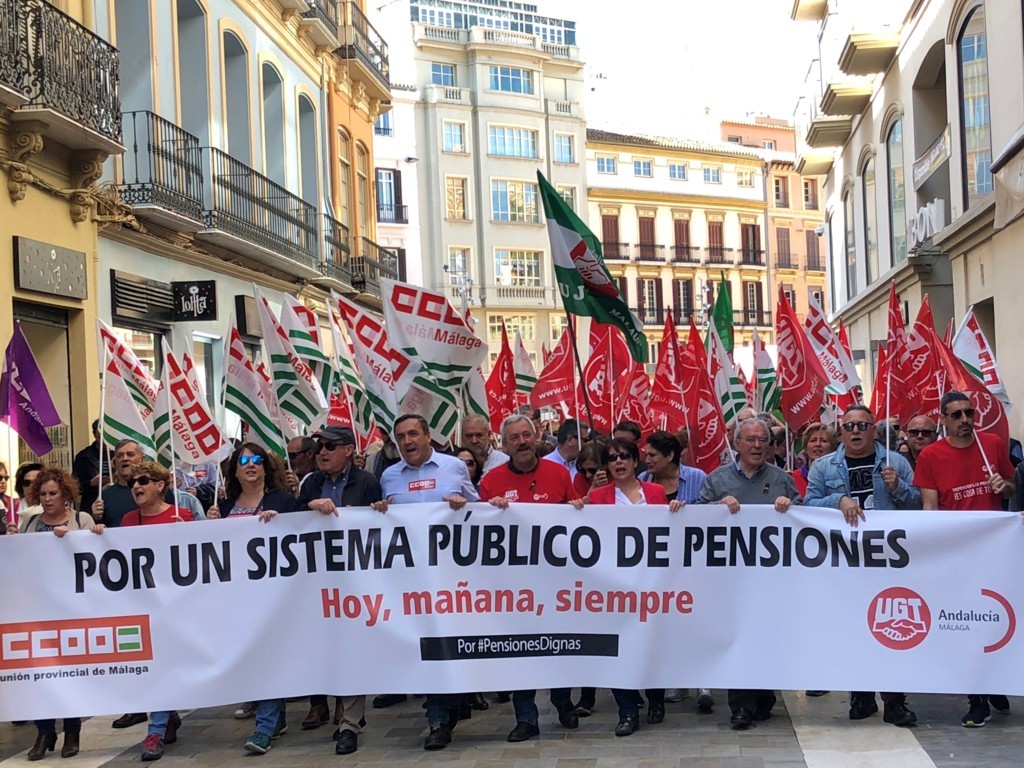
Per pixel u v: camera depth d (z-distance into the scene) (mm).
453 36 58750
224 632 7414
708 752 6719
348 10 29125
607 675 7301
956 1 20594
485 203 58531
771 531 7297
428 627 7352
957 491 7395
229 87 21938
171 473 8742
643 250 67188
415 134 56812
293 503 7746
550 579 7391
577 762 6648
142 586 7453
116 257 16266
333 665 7367
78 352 15008
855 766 6277
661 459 8453
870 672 7133
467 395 10625
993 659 7035
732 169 71500
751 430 7645
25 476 9039
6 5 13000
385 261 32250
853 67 28281
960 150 21016
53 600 7445
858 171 33188
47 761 7348
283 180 24312
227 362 9414
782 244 74188
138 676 7391
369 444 12125
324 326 27094
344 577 7422
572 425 9922
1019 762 6180
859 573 7195
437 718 7254
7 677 7387
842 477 7777
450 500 7414
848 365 12391
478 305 57844
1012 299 17922
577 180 62938
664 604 7336
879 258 30359
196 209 17984
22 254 13461
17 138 13422
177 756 7328
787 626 7238
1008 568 7055
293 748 7402
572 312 8008
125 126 17094
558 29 63000
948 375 9039
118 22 17516
